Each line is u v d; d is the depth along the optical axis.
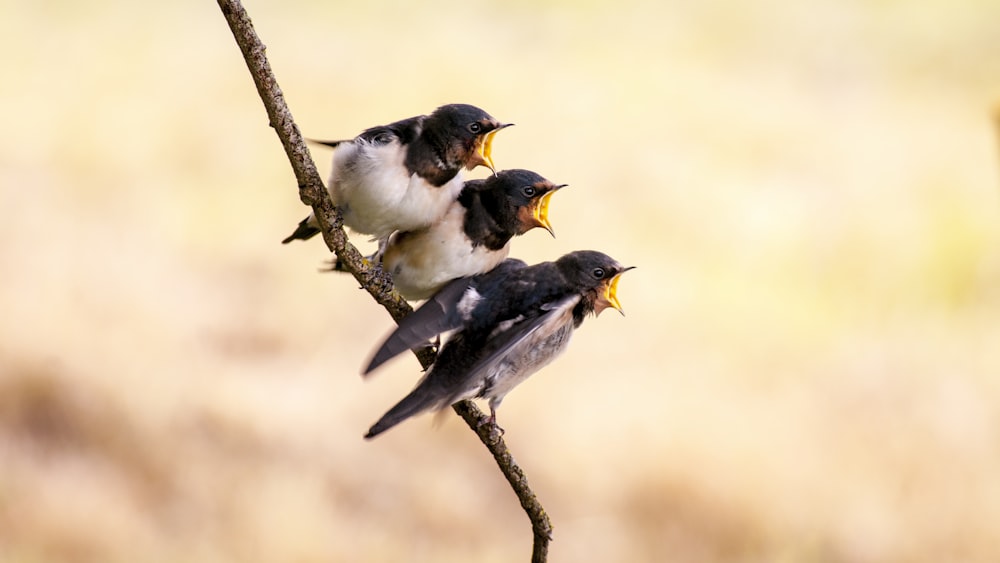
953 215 19.88
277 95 4.38
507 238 6.03
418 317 4.98
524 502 4.80
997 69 25.80
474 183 6.08
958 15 28.47
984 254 19.00
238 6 4.24
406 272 6.07
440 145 5.93
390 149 5.91
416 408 5.02
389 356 4.79
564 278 5.57
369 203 5.94
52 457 12.39
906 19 28.83
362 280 4.87
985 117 23.73
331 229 4.70
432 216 6.01
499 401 5.68
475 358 5.10
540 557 4.82
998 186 21.23
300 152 4.55
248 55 4.32
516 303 5.38
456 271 6.04
